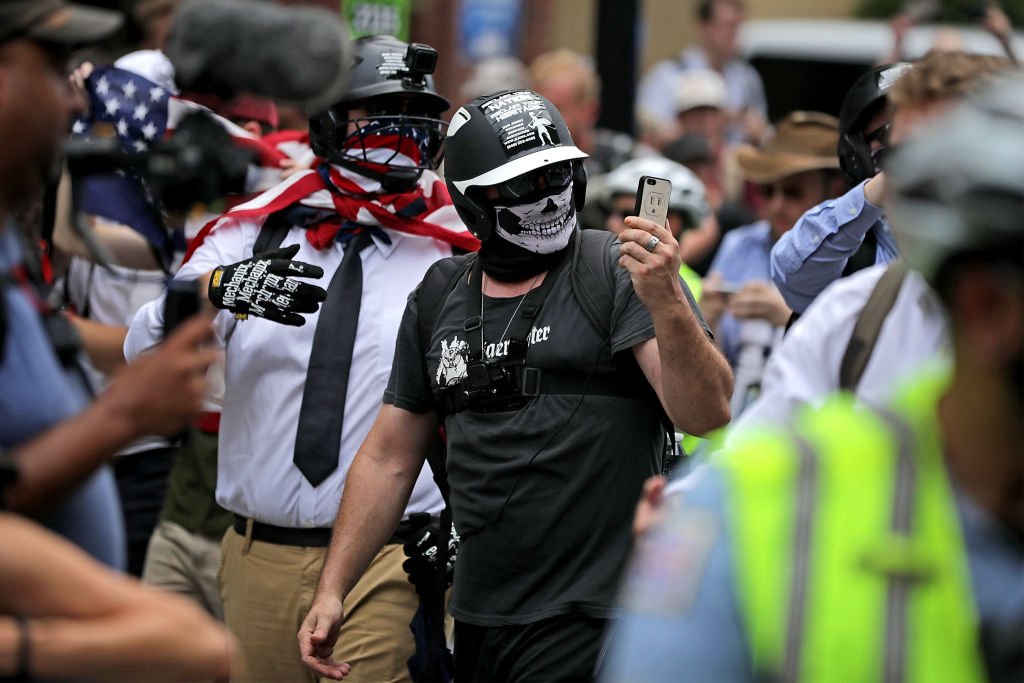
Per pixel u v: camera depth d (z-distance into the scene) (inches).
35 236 548.7
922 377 234.4
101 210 427.8
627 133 1246.3
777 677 217.0
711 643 223.8
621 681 232.2
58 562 280.7
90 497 332.8
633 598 237.6
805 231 572.1
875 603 214.5
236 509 609.9
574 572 497.0
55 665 277.3
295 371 591.5
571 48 1856.5
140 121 632.4
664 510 260.7
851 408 231.8
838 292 398.9
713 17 1579.7
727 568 223.9
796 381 396.5
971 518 219.0
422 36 1711.4
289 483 592.7
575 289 505.4
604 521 496.1
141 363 313.9
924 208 222.8
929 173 221.9
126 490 715.4
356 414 590.9
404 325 548.1
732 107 1588.3
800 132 765.3
